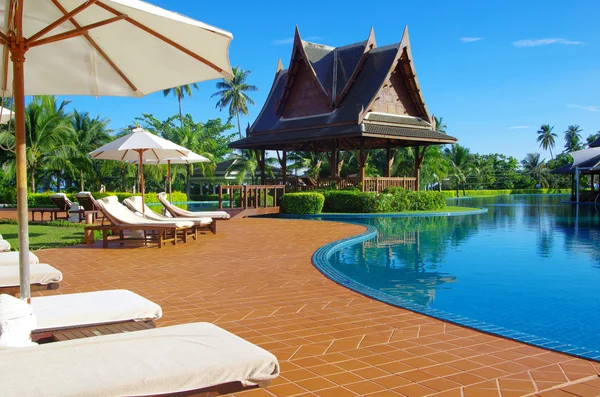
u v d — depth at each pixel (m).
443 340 4.30
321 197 22.78
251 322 4.88
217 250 10.14
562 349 4.05
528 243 12.62
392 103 26.27
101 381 1.93
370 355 3.90
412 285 7.74
